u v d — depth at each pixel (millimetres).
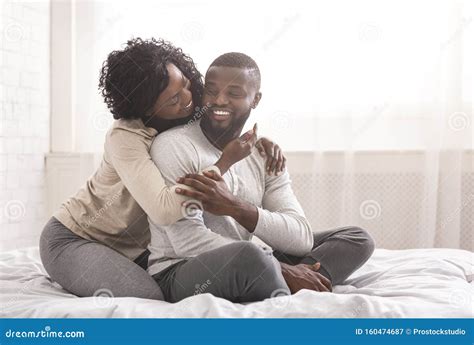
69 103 3682
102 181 1810
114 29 3561
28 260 2219
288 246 1719
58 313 1438
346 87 3277
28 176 3527
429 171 3145
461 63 3172
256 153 1852
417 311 1411
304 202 3324
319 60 3314
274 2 3371
